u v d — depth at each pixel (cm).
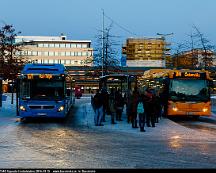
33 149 1276
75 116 2748
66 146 1351
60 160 1075
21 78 2250
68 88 2536
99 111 2105
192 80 2478
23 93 2244
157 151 1245
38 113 2238
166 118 2595
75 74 7838
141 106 1834
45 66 2291
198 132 1803
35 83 2250
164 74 2600
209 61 5147
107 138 1580
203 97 2462
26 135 1670
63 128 1975
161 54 9244
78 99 5616
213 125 2184
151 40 9369
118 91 2397
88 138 1579
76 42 14000
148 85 3152
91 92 7938
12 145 1367
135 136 1653
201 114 2456
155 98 2155
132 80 2591
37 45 13850
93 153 1201
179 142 1462
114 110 2230
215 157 1132
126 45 9469
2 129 1900
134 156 1149
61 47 13975
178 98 2462
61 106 2253
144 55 9338
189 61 5650
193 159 1099
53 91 2256
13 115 2716
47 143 1423
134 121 2081
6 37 5022
